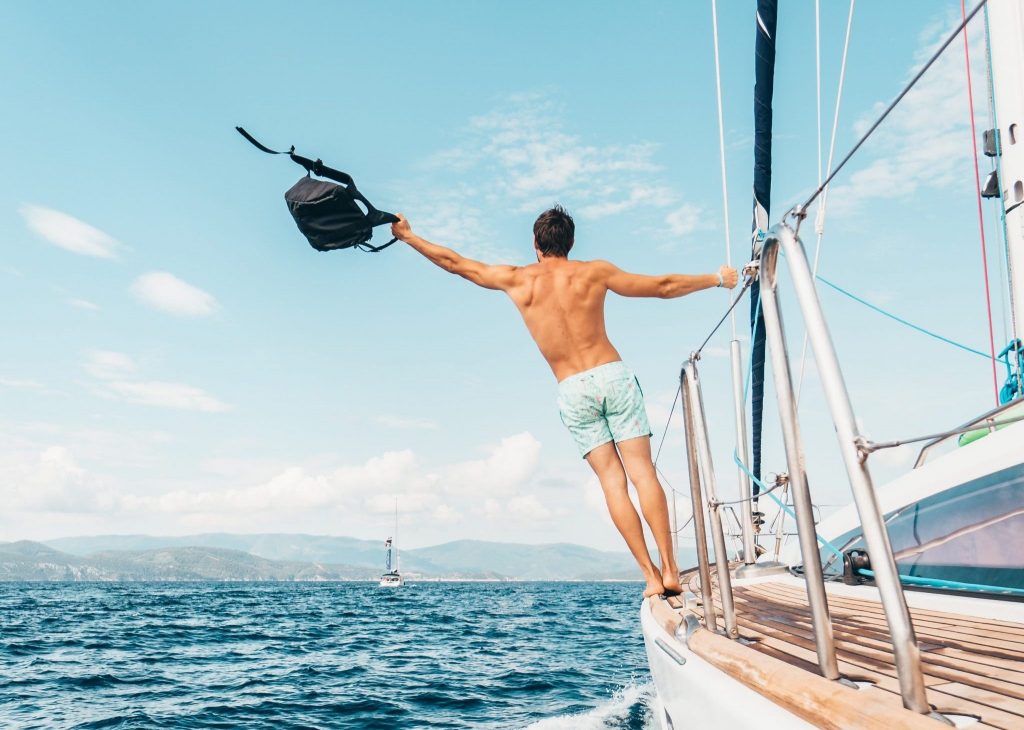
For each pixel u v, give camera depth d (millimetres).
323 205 3039
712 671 2266
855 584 4137
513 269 3307
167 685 12406
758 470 5836
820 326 1421
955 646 2338
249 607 45062
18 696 11336
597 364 3244
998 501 3426
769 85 5738
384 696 11055
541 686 11734
